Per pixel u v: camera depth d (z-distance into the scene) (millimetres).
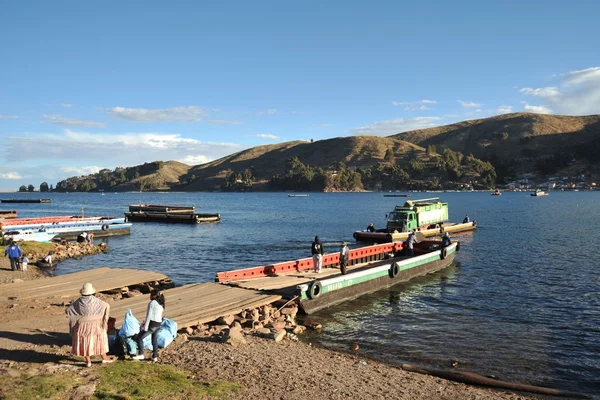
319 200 195000
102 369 9578
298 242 49156
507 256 36969
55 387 8297
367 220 81500
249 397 9297
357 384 11016
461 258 36188
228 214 102188
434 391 11125
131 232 61500
